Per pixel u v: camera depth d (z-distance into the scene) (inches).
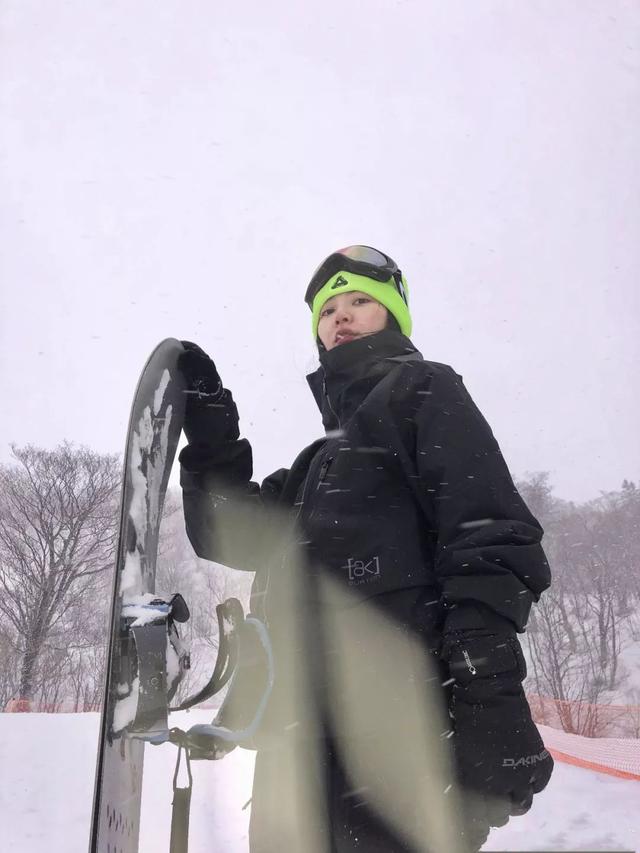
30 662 879.7
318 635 44.7
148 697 40.7
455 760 39.8
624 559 1259.8
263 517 60.2
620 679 1019.3
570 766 173.6
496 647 40.2
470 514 43.7
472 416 47.8
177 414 57.6
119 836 43.1
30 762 177.6
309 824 43.1
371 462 48.3
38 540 955.3
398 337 56.1
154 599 43.6
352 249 62.6
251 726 41.9
